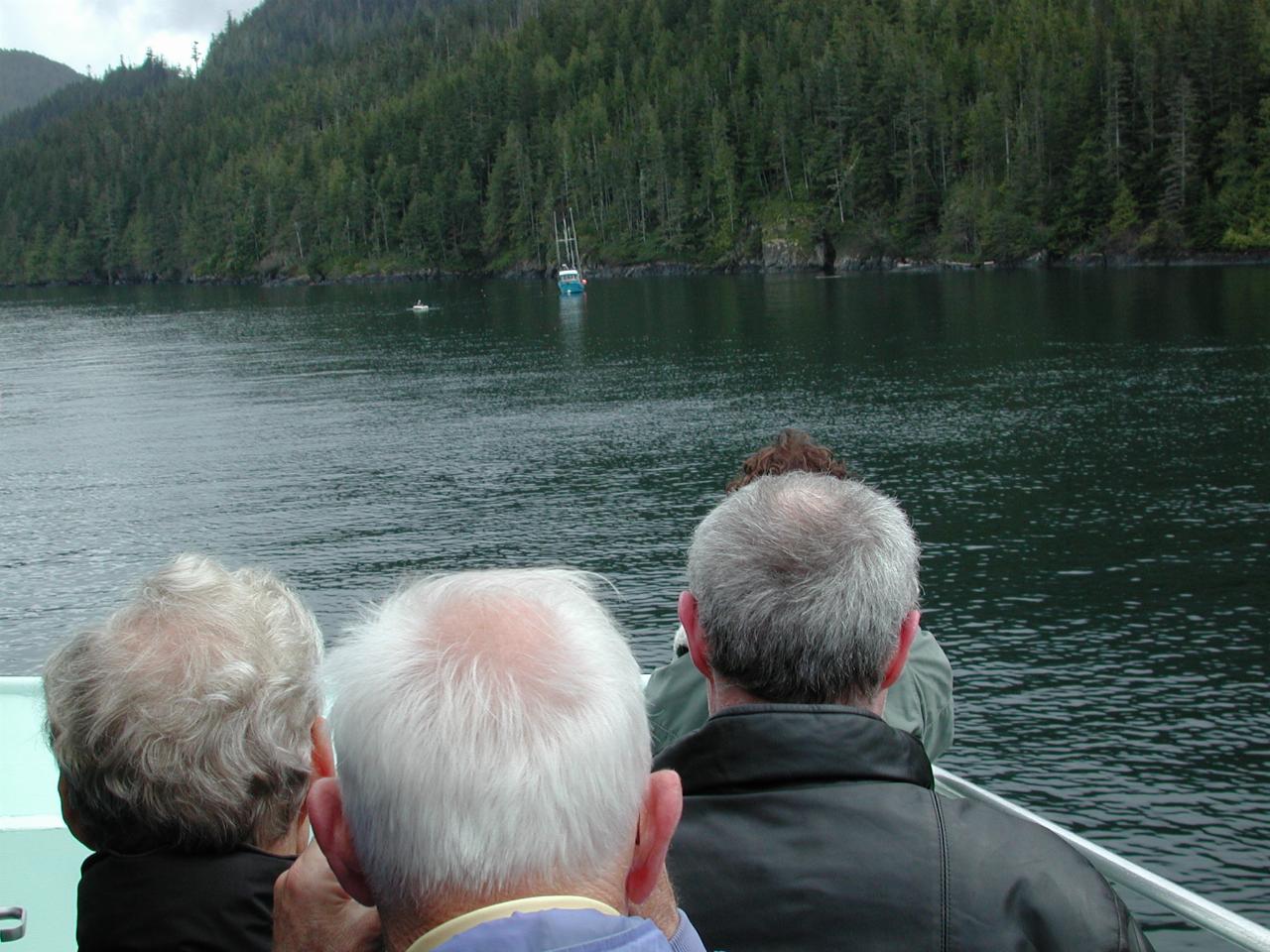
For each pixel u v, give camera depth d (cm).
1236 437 3278
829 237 13525
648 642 1878
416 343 7562
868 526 219
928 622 1925
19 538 2814
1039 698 1589
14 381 6397
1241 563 2152
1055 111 12112
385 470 3397
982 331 6312
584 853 117
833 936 182
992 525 2517
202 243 19225
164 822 191
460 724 116
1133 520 2495
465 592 130
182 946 189
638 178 15325
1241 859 1182
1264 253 10662
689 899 190
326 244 17788
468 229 16825
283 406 4916
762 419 3969
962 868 183
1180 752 1411
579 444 3662
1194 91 11362
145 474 3531
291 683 199
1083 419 3675
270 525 2811
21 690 411
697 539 228
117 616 202
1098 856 229
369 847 119
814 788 194
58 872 306
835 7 16738
